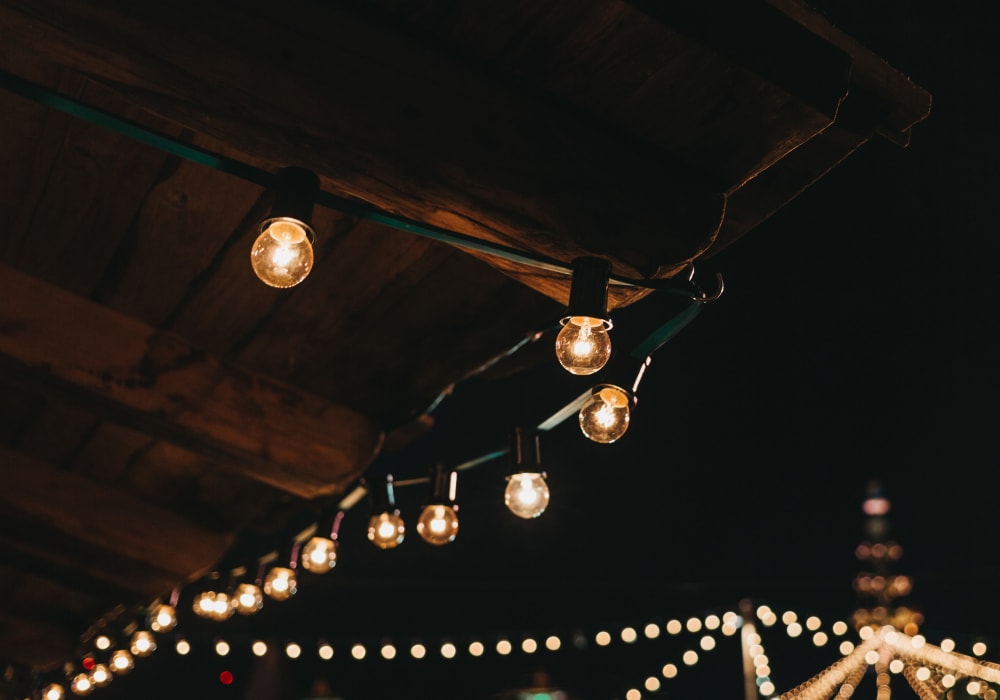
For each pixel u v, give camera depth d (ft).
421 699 30.30
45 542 14.46
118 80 5.62
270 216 5.66
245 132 5.85
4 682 19.81
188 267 9.73
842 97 6.06
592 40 5.72
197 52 5.39
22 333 10.02
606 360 6.39
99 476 14.48
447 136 5.89
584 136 6.18
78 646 19.47
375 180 6.16
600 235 6.38
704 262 7.82
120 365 10.34
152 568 14.61
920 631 24.88
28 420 13.34
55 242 9.69
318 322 10.23
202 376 10.70
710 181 6.56
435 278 9.33
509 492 9.14
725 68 5.81
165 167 8.48
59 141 8.36
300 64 5.53
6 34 5.43
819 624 25.17
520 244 6.57
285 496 13.58
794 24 5.98
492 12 5.62
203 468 13.42
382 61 5.69
